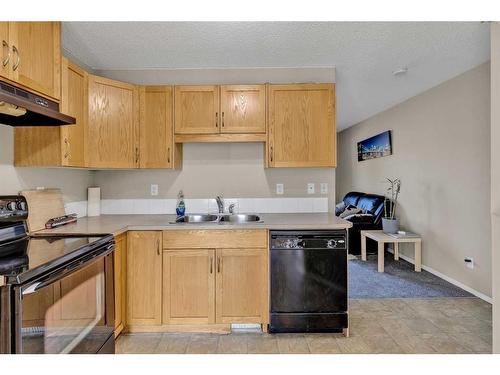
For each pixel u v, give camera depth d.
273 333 2.40
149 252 2.35
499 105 1.46
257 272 2.35
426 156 4.05
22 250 1.50
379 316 2.71
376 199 5.06
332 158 2.69
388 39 2.48
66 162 2.14
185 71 2.99
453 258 3.56
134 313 2.36
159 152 2.69
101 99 2.47
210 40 2.43
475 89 3.20
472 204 3.28
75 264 1.47
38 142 2.10
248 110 2.69
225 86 2.69
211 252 2.34
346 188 7.19
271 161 2.69
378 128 5.45
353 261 4.54
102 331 1.73
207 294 2.35
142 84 2.99
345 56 2.79
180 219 2.72
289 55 2.73
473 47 2.67
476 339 2.31
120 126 2.57
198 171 3.02
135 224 2.37
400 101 4.59
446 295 3.21
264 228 2.32
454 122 3.52
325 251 2.31
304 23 2.20
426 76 3.44
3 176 2.00
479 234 3.19
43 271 1.26
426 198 4.05
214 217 2.87
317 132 2.69
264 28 2.26
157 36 2.36
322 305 2.32
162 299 2.36
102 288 1.74
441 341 2.29
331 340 2.30
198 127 2.69
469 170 3.32
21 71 1.61
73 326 1.46
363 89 3.92
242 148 3.02
